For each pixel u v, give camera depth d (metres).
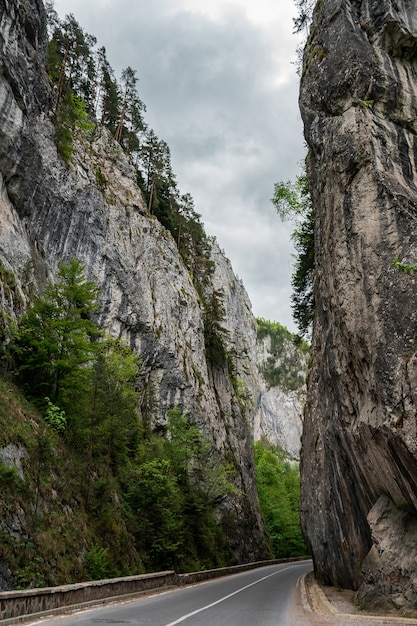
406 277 14.52
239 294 142.25
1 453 16.58
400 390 13.27
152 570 24.28
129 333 45.69
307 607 15.19
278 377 191.88
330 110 20.59
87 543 19.11
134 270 48.25
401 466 13.27
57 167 40.81
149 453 34.38
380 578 13.59
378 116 18.75
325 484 23.70
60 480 20.06
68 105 47.97
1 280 26.84
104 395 25.61
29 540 15.39
